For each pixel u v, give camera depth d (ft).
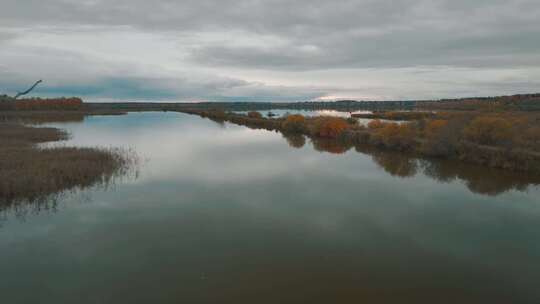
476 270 35.14
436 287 32.12
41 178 55.93
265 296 30.48
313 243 40.88
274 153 102.68
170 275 33.60
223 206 53.26
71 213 48.88
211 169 78.13
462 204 55.62
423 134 115.34
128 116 312.91
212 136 146.82
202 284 32.17
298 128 165.99
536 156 74.74
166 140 128.36
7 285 31.40
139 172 72.79
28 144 91.97
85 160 71.10
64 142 111.55
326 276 33.78
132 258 36.73
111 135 141.28
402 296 30.68
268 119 216.95
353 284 32.45
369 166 84.33
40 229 43.39
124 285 31.83
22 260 35.78
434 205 55.06
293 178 71.31
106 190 59.47
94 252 37.81
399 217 49.62
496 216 50.19
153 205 52.95
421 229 45.39
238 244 40.40
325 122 146.41
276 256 37.63
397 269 35.22
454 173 75.87
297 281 32.89
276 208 52.85
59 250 38.06
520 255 38.37
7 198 51.21
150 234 42.65
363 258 37.42
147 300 29.71
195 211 50.85
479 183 67.87
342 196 59.41
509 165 77.00
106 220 46.68
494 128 88.53
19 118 229.86
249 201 55.98
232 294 30.71
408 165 85.10
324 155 100.12
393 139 107.34
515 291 31.55
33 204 51.31
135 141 122.52
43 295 30.12
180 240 41.16
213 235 42.73
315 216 49.73
